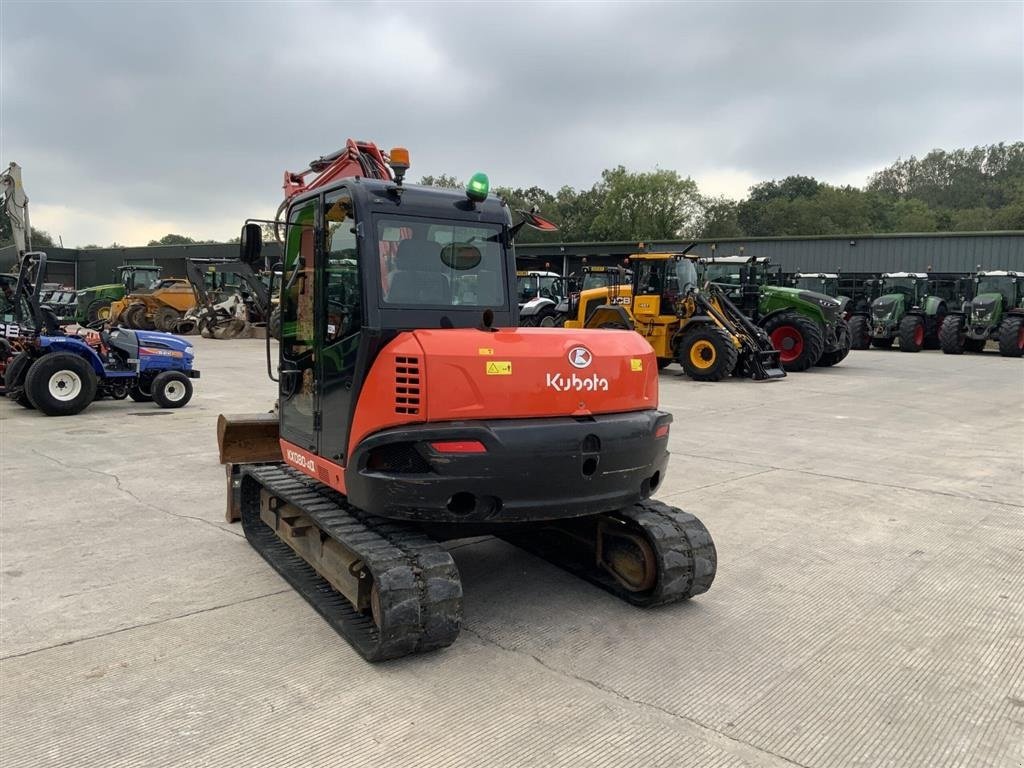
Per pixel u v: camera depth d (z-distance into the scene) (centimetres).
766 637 398
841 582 475
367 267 374
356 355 375
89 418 1088
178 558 510
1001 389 1431
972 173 11875
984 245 2900
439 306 394
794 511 625
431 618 355
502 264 426
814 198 8625
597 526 466
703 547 426
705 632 404
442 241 404
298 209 454
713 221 7888
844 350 1844
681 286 1630
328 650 378
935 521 599
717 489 692
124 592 451
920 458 826
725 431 987
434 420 358
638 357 418
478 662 367
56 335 1155
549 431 370
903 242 3081
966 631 406
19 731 304
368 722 314
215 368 1734
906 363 1986
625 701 333
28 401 1159
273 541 528
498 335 380
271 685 343
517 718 318
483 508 368
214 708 323
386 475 363
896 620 420
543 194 8231
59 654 372
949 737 308
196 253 5172
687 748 298
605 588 456
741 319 1622
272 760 287
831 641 394
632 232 7031
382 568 354
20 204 1257
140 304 2862
